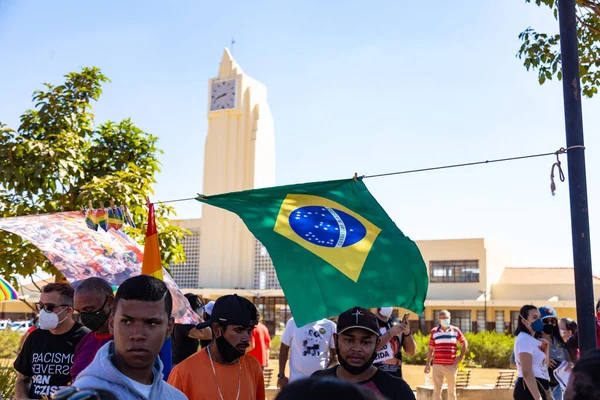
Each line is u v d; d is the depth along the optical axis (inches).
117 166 466.0
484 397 666.2
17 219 257.1
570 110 213.5
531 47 386.6
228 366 186.1
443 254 1843.0
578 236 206.8
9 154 422.3
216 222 1930.4
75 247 245.1
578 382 92.9
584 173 210.2
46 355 215.5
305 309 192.2
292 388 67.4
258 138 2007.9
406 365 1114.1
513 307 1723.7
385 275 201.0
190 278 1952.5
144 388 127.0
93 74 461.7
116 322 124.4
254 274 1879.9
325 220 208.8
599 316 335.3
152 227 224.7
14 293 454.9
